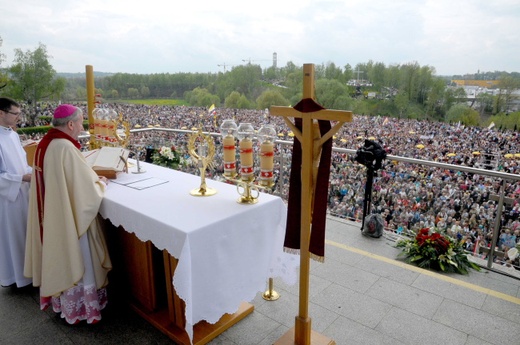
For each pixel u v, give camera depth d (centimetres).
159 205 218
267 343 219
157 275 241
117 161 283
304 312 200
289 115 181
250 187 221
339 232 393
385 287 283
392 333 228
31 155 303
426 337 224
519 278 298
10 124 271
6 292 283
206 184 265
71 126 230
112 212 229
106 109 321
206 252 187
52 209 221
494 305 259
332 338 223
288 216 205
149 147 459
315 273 305
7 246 279
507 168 1463
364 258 332
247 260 217
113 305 261
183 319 222
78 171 222
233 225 202
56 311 250
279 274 242
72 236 220
